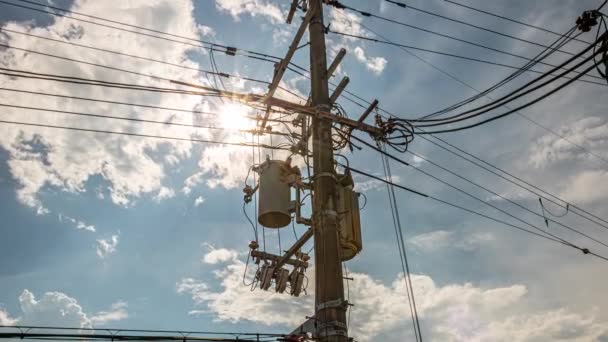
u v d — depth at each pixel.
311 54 12.05
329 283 9.67
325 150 11.02
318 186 10.66
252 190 12.02
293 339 9.96
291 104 11.48
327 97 11.63
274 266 11.88
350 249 10.95
